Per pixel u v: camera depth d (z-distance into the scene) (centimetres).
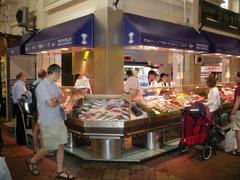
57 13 802
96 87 630
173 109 647
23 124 684
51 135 464
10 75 1004
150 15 708
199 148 608
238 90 594
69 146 638
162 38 627
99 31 610
